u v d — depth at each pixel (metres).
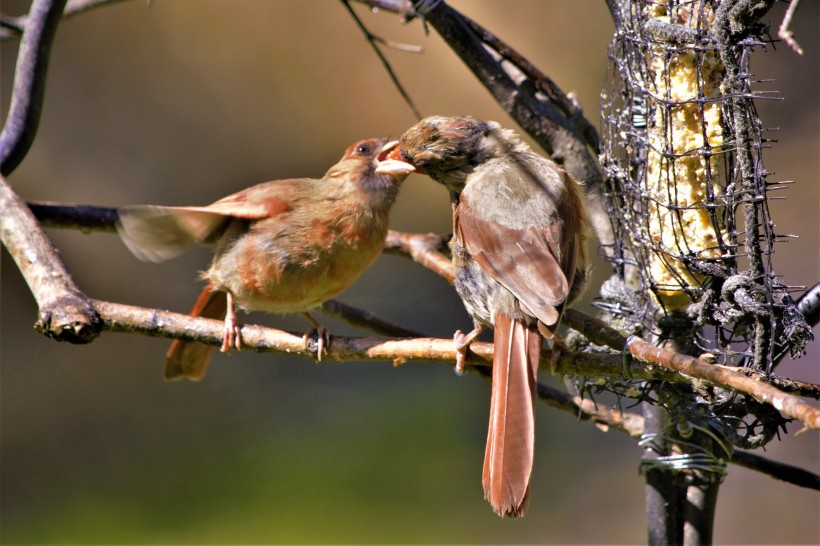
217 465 15.55
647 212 5.64
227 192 19.17
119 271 18.22
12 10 17.44
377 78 19.22
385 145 6.97
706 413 5.36
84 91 18.66
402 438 15.97
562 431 16.73
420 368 17.95
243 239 6.95
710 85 5.49
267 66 19.31
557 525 14.32
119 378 17.42
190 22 19.00
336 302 7.52
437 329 18.53
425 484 14.71
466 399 16.94
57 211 7.05
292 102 19.41
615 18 6.04
